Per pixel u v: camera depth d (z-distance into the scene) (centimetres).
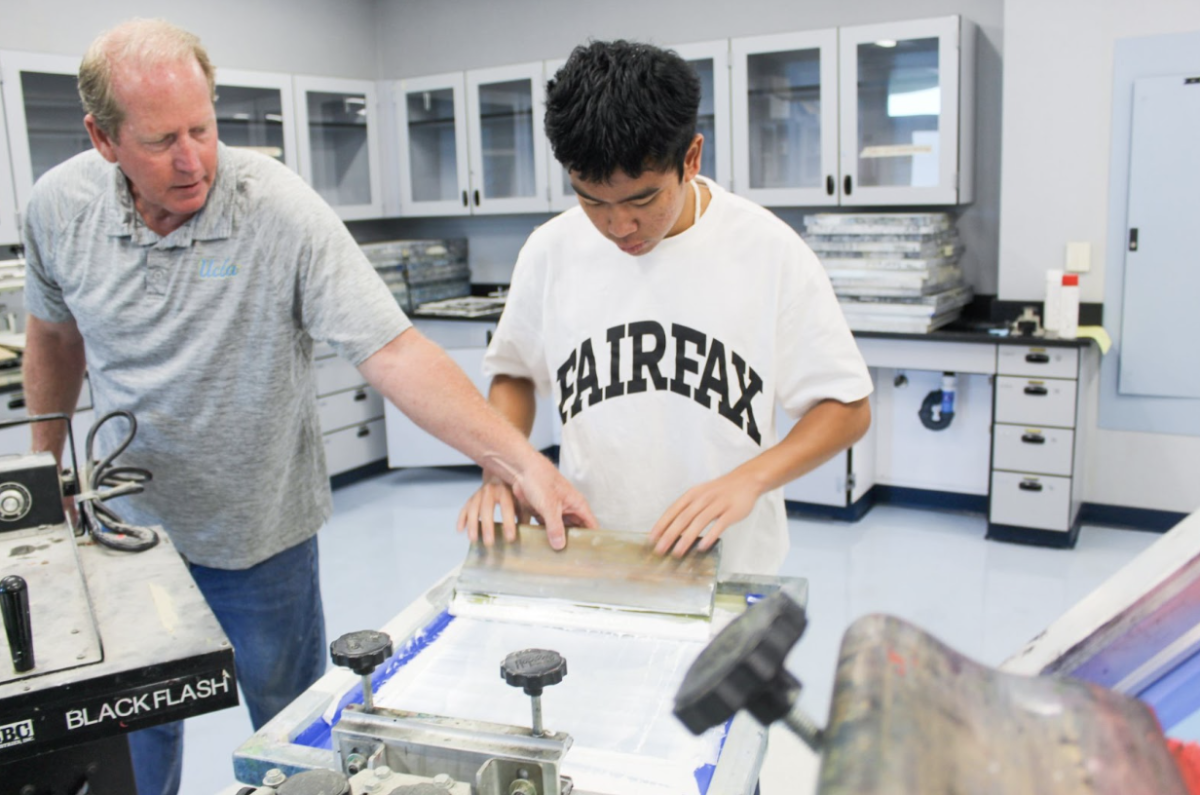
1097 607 55
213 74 128
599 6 427
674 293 118
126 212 132
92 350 144
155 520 146
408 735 71
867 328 341
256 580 151
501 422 121
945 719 28
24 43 334
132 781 85
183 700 76
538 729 70
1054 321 320
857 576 309
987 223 364
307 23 444
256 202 133
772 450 113
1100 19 315
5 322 327
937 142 336
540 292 129
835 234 346
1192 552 52
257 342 138
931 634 31
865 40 339
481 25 457
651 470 122
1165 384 329
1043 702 31
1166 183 315
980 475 369
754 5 390
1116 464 344
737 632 33
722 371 117
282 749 75
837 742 25
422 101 455
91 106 116
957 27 324
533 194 434
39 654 74
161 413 141
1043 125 331
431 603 103
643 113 91
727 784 68
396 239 512
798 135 367
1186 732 49
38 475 98
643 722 78
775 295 116
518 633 96
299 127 412
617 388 121
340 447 420
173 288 135
